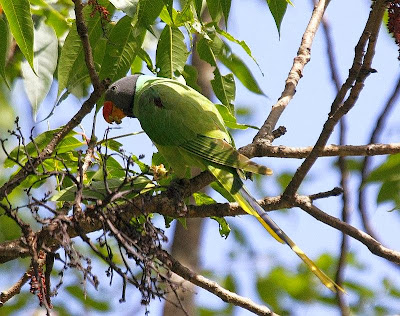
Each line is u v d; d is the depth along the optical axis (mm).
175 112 9352
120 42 9188
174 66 9500
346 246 9914
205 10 12125
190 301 12188
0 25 8984
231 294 8102
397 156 9117
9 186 7262
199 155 9148
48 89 9430
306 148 8781
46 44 9602
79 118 8492
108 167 9070
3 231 13102
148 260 6945
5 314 12023
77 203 7027
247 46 9477
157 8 8531
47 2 11234
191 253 12758
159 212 8211
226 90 9766
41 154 8305
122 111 10414
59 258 6770
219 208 8391
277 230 8172
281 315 13672
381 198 9188
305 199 8180
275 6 9000
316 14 10531
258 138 9094
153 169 8703
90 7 9203
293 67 10031
